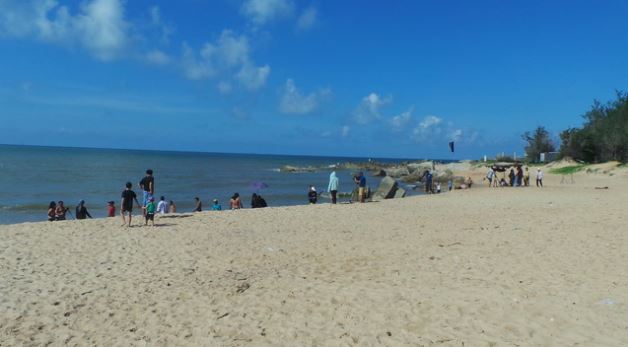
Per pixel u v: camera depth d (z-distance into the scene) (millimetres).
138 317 7363
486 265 10070
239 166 104938
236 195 24438
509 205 22266
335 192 24078
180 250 12320
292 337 6520
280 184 56656
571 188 34438
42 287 8867
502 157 82250
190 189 46125
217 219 18016
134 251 12164
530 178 49000
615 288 8023
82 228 15586
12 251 11977
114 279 9453
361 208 21984
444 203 24062
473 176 60438
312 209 21562
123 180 50938
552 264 9945
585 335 6180
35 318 7309
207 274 9883
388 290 8438
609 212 18141
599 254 10758
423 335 6438
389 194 30891
